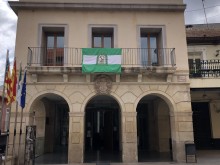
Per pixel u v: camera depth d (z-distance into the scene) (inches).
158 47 573.0
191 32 708.7
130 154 496.7
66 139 733.9
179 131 510.6
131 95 515.8
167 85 525.0
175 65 524.4
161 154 606.9
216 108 699.4
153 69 511.2
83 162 493.0
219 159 521.3
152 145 690.8
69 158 488.4
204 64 581.6
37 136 631.2
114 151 679.1
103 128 725.3
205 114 706.8
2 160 409.1
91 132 721.0
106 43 569.3
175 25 552.7
